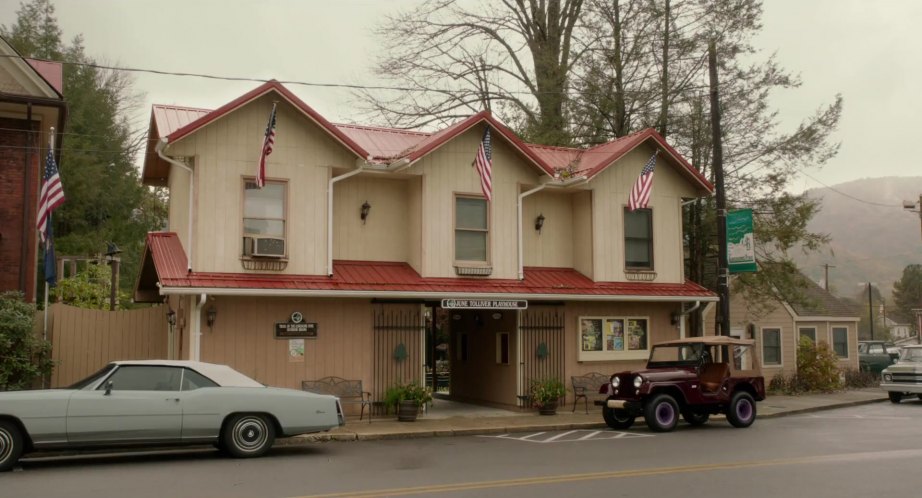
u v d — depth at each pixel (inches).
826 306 1312.7
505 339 810.2
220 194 660.1
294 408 502.0
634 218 854.5
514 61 1230.3
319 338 692.7
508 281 775.1
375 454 517.7
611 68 1015.6
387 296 700.7
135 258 1610.5
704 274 1026.7
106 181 1646.2
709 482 407.5
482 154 711.1
